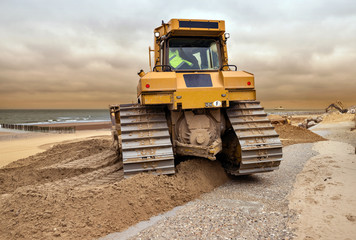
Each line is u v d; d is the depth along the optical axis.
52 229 4.50
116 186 5.64
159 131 6.60
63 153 13.18
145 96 6.34
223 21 7.44
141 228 4.64
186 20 7.18
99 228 4.55
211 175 7.00
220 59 7.69
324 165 8.30
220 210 5.15
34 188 6.26
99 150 12.70
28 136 27.05
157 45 7.65
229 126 7.42
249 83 6.77
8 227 4.62
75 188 6.21
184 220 4.77
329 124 28.75
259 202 5.60
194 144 6.86
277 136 6.88
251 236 4.08
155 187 5.71
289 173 8.05
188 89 6.43
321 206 5.00
